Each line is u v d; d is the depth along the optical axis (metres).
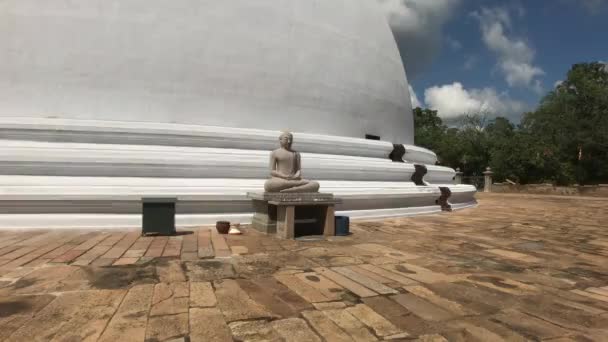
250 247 6.86
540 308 4.16
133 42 9.62
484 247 7.51
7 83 9.09
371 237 8.23
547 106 42.91
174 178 9.38
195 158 9.45
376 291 4.53
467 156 43.03
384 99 13.86
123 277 4.84
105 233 8.02
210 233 8.18
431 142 46.53
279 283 4.74
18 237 7.46
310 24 11.73
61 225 8.20
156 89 9.71
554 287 4.94
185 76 9.92
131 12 9.69
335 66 12.15
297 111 11.22
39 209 8.20
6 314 3.62
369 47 13.49
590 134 36.44
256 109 10.60
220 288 4.49
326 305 4.03
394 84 14.66
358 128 12.70
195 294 4.27
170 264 5.52
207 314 3.71
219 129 9.94
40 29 9.29
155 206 7.80
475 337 3.39
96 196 8.30
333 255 6.37
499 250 7.25
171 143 9.62
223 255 6.18
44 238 7.38
